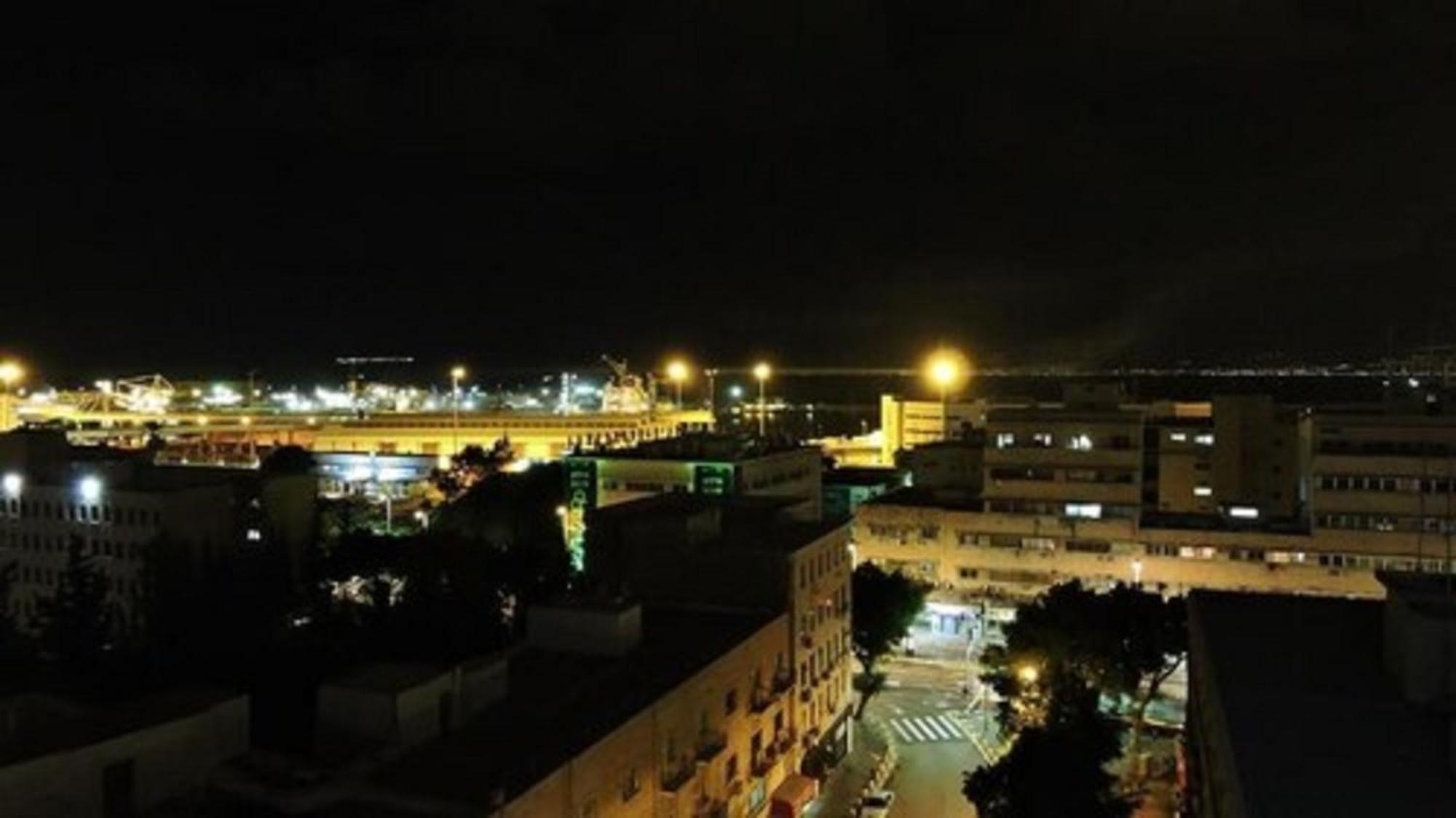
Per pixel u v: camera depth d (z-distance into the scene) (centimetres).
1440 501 10012
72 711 4688
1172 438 12500
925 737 8356
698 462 11219
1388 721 3734
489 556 8844
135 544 10450
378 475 19525
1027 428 11394
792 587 7044
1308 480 10738
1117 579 10869
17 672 6881
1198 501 12419
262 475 11806
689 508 8244
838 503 13400
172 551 9344
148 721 4359
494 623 7775
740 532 7956
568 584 8612
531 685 5425
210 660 6862
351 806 4056
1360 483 10231
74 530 10781
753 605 7069
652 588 7294
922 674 9888
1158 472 12538
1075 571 11019
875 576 9056
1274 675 4281
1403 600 4184
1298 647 4716
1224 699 3984
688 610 6988
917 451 14238
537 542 10619
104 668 6738
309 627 8162
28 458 11569
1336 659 4525
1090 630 7100
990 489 11475
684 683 5481
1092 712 6122
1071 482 11238
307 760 4681
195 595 8294
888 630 8819
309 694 6306
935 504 11950
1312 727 3688
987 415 11812
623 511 8238
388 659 6944
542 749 4534
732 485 11062
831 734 7850
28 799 3869
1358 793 3172
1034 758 5406
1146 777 7275
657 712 5169
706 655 5953
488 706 5088
